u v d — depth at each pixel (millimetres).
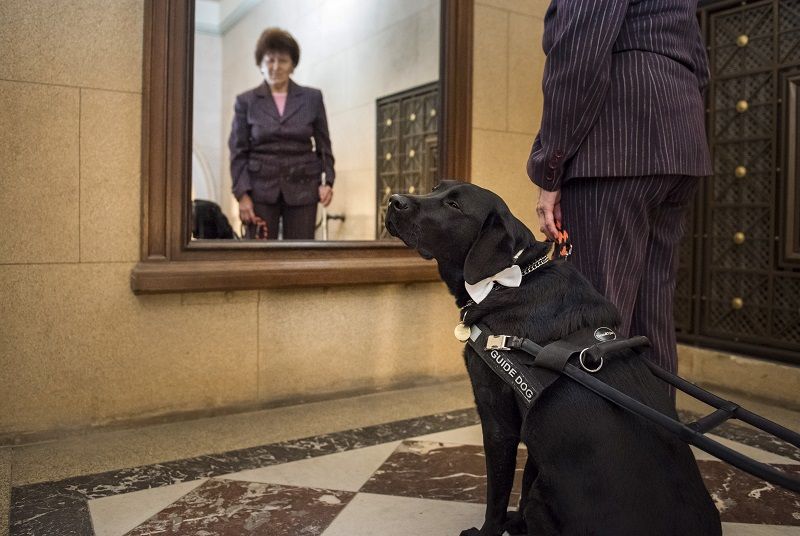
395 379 3572
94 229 2783
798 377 3252
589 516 1370
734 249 3637
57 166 2703
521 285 1683
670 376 1597
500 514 1740
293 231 4227
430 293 3652
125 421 2887
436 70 3787
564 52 1855
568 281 1694
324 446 2680
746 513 2057
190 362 3012
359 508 2098
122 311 2855
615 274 1976
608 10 1821
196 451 2619
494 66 3762
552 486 1437
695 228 3803
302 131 4238
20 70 2621
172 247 2922
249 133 4230
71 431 2779
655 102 1916
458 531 1943
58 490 2227
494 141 3793
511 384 1561
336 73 4590
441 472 2404
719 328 3715
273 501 2146
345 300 3387
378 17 4281
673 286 2209
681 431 1292
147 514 2047
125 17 2795
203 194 4559
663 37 1955
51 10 2658
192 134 2969
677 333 3918
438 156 3742
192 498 2170
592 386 1423
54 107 2686
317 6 4656
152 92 2836
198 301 3010
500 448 1697
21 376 2680
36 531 1925
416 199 1789
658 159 1919
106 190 2799
